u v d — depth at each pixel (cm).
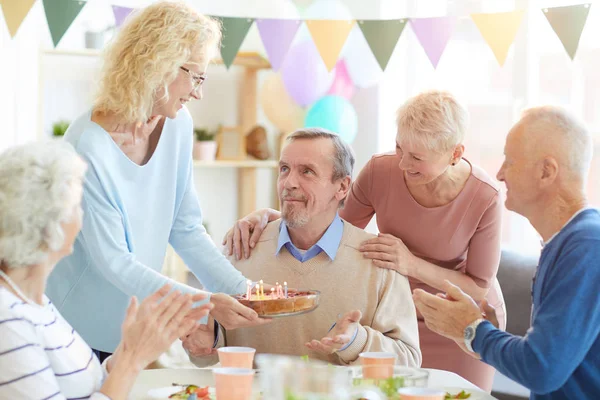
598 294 144
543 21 335
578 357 145
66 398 138
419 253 234
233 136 448
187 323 145
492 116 355
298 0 389
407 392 141
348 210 246
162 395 159
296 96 389
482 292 230
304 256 209
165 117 203
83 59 421
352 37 382
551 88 333
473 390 169
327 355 202
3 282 133
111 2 421
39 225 130
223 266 211
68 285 197
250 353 159
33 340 129
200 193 456
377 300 206
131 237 198
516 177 157
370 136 400
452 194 226
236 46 272
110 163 191
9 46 380
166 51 184
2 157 132
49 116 416
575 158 153
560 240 151
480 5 354
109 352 201
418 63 382
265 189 470
